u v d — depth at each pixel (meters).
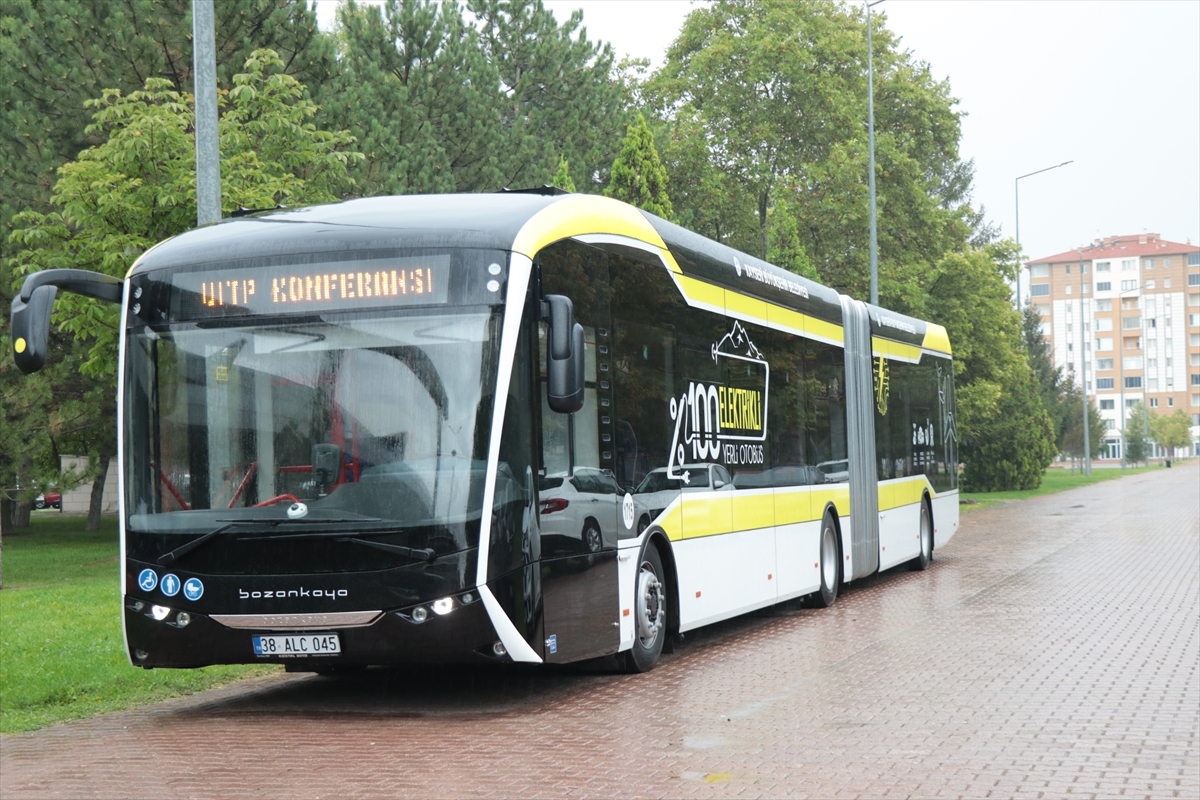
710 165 43.69
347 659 8.47
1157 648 11.46
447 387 8.51
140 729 8.67
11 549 26.67
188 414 8.73
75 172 17.62
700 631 13.58
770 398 13.95
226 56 25.20
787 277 14.94
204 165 13.64
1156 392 191.38
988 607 14.92
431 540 8.31
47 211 23.06
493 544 8.38
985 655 11.12
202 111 13.63
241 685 10.76
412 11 35.62
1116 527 30.56
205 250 8.96
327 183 19.95
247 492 8.56
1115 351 192.38
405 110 33.69
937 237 43.47
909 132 45.28
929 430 21.20
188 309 8.86
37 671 10.73
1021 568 20.27
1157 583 17.44
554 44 44.75
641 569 10.46
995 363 41.12
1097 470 107.56
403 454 8.44
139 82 23.86
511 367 8.59
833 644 12.09
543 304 8.94
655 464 10.83
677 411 11.38
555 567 8.93
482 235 8.74
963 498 50.81
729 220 44.72
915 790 6.39
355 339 8.63
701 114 44.00
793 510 14.41
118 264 17.33
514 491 8.52
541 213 9.27
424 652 8.33
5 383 20.66
